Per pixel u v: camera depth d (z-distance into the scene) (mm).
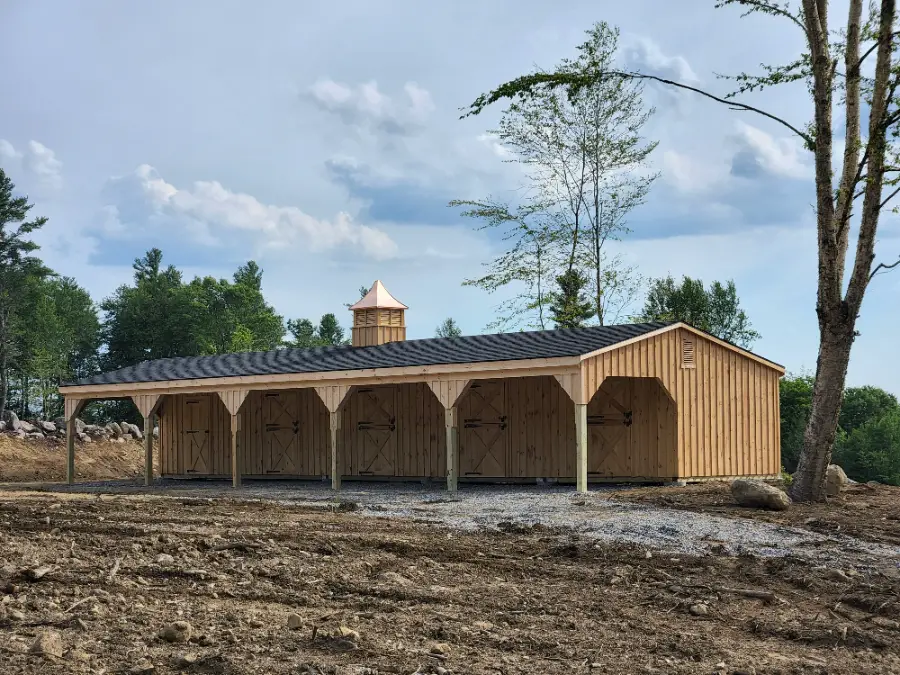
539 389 20891
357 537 11250
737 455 20109
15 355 54594
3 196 53500
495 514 13875
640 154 33500
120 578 8461
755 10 16219
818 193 15312
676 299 44844
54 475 28672
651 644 6750
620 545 10883
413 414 22578
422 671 5871
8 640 6184
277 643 6430
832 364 15078
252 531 11680
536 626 7191
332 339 75062
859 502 14812
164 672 5691
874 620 7680
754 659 6441
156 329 65562
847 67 15445
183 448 26328
